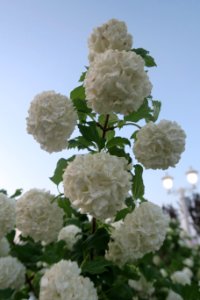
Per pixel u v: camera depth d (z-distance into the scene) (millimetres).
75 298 266
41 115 350
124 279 375
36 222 364
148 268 403
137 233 328
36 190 384
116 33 399
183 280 664
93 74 334
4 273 361
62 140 356
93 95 332
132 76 336
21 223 367
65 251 380
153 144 350
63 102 355
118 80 324
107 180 292
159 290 470
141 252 333
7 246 400
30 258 394
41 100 354
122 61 333
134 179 369
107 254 341
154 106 412
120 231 335
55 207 372
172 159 351
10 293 352
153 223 333
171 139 348
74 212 423
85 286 278
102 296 343
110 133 408
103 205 284
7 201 365
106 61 334
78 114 400
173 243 1103
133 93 329
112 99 332
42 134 352
